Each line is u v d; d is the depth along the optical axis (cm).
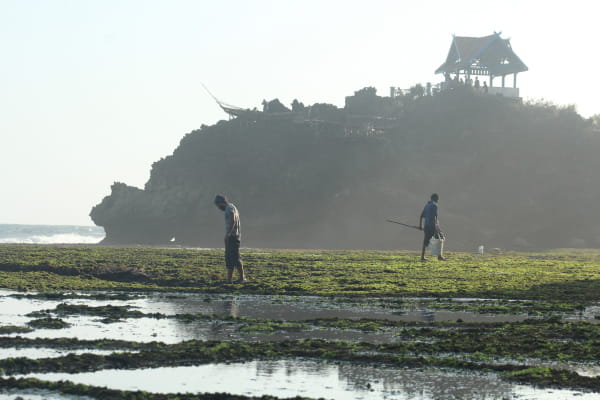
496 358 1017
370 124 14562
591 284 2406
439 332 1250
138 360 968
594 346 1108
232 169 14650
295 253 4978
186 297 1914
